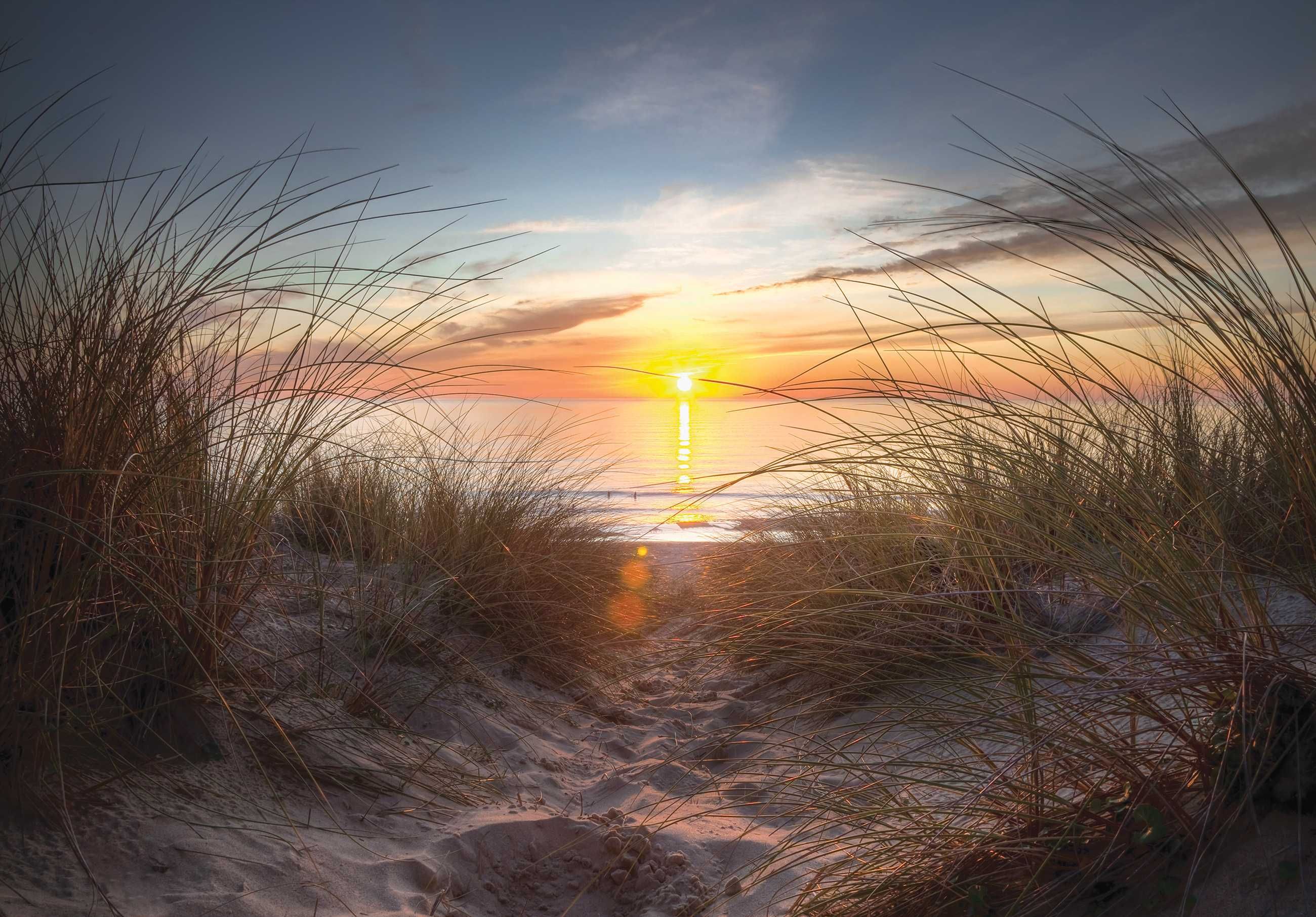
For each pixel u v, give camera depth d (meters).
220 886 2.00
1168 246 2.24
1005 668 2.24
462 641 4.45
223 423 2.85
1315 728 1.80
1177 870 1.79
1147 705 1.98
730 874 2.61
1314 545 2.17
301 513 4.19
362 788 2.79
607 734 4.12
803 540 4.61
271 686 3.10
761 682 4.50
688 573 6.49
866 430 3.24
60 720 2.19
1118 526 2.36
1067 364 2.54
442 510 5.22
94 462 2.34
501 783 3.22
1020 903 1.87
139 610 2.41
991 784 2.01
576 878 2.66
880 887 2.04
